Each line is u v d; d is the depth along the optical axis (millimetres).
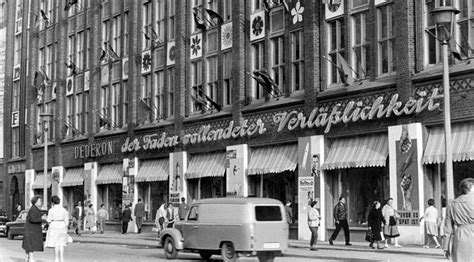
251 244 20766
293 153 32656
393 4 28328
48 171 53031
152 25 43312
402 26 27438
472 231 10055
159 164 41969
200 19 39438
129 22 45312
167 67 41750
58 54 52875
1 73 60344
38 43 56250
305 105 31781
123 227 41469
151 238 36375
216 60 38156
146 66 43469
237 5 36438
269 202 21484
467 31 25656
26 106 56719
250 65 35656
